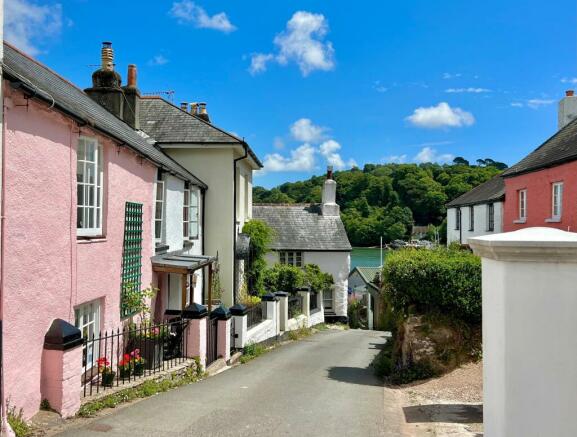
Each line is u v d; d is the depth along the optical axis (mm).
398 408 7590
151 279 11016
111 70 15242
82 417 6391
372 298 29375
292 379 9992
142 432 5871
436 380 9422
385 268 11203
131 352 8742
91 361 7910
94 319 8391
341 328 25703
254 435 5926
